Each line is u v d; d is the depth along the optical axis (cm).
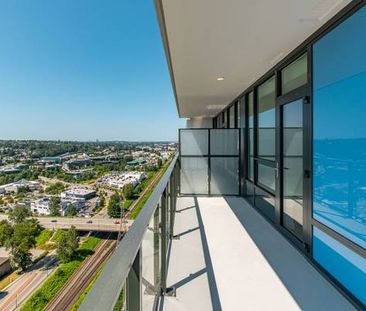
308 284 255
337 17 242
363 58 209
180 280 262
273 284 255
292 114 354
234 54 355
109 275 81
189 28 275
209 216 475
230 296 235
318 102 278
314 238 289
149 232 164
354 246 218
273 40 307
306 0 220
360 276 213
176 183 527
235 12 241
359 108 213
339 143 241
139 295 123
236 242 357
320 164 274
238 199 612
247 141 607
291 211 360
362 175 209
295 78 345
